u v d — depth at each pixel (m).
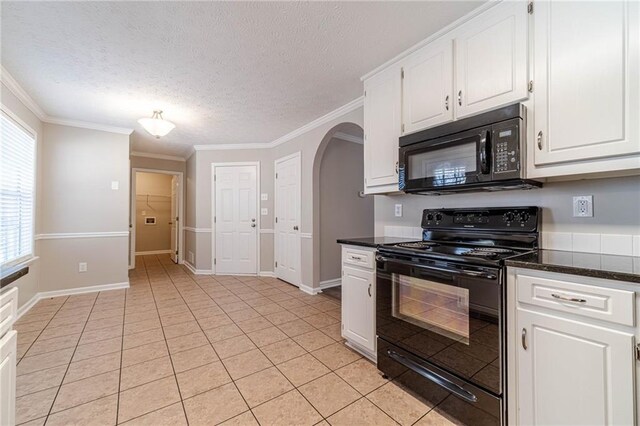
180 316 2.97
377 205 2.65
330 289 4.03
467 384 1.42
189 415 1.52
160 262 6.30
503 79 1.53
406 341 1.73
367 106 2.41
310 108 3.29
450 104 1.78
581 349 1.07
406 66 2.08
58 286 3.62
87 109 3.27
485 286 1.34
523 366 1.23
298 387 1.76
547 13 1.38
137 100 3.03
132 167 5.54
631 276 0.96
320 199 4.05
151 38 1.95
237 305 3.33
